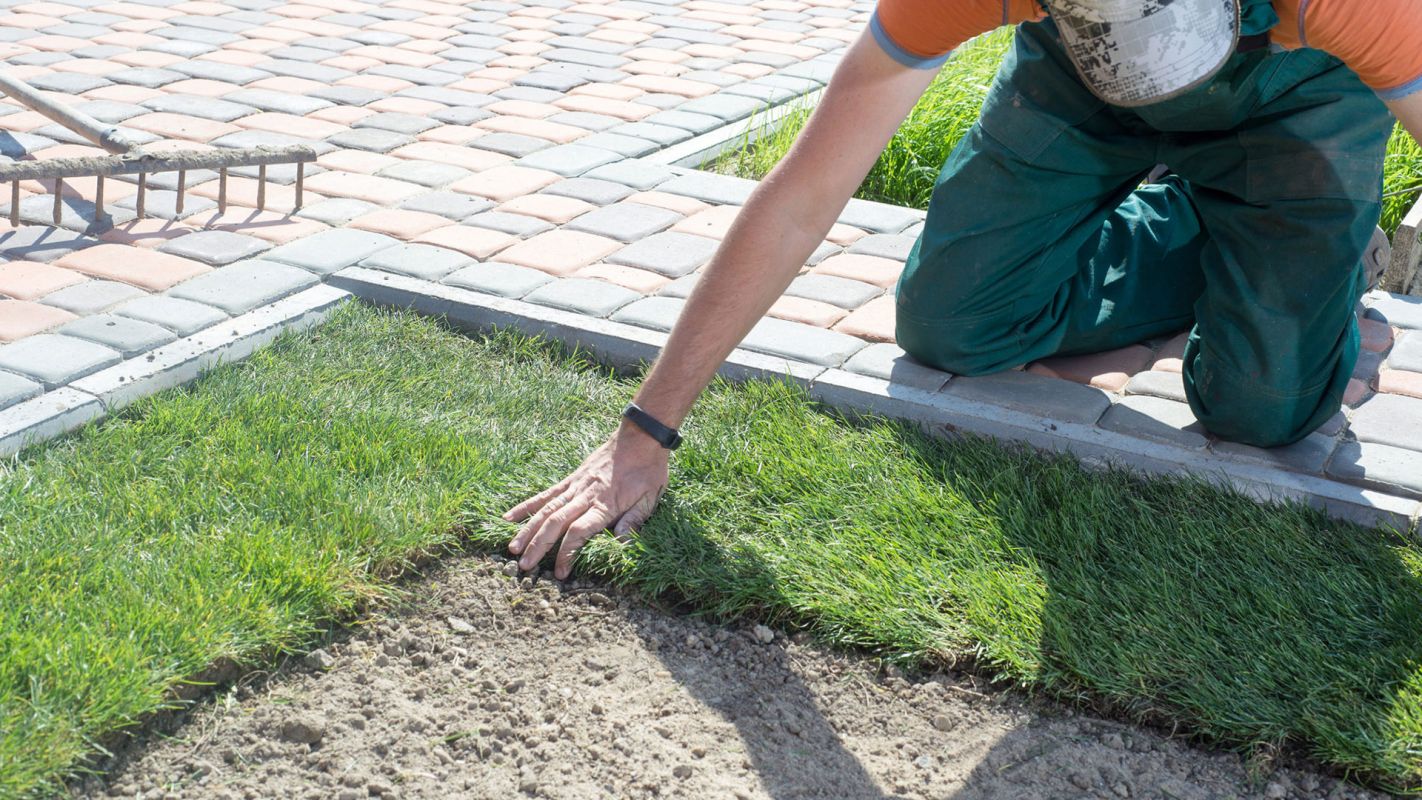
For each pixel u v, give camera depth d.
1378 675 2.23
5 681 2.05
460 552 2.63
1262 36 2.23
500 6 6.82
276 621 2.29
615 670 2.35
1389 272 3.72
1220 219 2.84
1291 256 2.69
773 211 2.38
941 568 2.53
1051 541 2.61
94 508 2.55
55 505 2.54
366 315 3.50
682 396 2.57
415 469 2.77
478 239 3.94
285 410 2.97
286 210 4.12
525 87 5.47
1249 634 2.33
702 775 2.12
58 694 2.05
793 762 2.15
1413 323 3.49
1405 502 2.70
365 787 2.06
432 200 4.22
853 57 2.25
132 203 4.11
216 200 4.16
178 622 2.22
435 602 2.50
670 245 3.94
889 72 2.21
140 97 5.15
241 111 5.01
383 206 4.18
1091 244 3.23
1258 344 2.75
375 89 5.36
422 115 5.06
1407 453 2.88
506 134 4.88
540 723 2.22
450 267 3.74
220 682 2.24
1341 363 2.85
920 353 3.20
